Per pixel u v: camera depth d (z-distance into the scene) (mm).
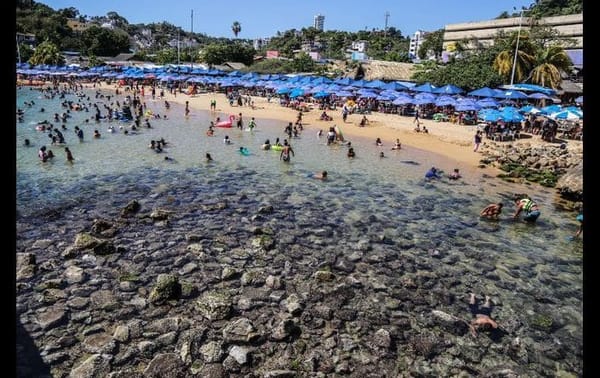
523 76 57281
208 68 100250
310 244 15656
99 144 31875
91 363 8742
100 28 129625
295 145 34875
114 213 17953
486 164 30016
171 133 37906
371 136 38906
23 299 11094
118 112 44406
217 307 10742
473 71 56812
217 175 24984
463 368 9336
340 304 11539
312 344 9820
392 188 23859
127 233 15859
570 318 11547
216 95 70938
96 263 13258
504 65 56750
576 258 15539
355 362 9281
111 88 79625
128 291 11703
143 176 24047
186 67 93562
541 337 10648
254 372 8828
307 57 110438
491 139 37500
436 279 13445
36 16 125938
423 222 18766
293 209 19578
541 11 109562
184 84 79625
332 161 29797
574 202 22422
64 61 104688
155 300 11156
